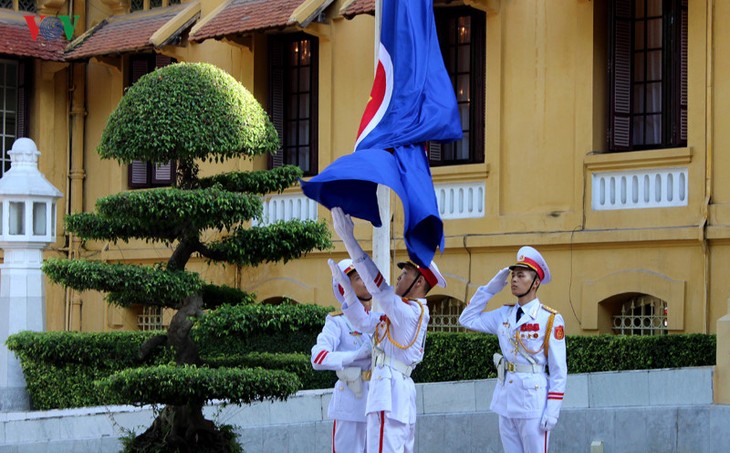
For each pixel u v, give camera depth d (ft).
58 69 98.68
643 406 56.85
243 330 48.32
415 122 44.42
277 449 57.41
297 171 51.80
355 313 41.11
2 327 73.41
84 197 99.81
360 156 38.93
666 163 68.03
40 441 55.52
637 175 69.31
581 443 57.26
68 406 71.31
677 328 66.85
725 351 56.03
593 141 71.00
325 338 44.78
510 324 46.03
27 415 57.77
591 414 57.21
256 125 50.52
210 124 49.29
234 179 51.21
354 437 44.21
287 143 86.94
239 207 48.88
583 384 57.88
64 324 98.27
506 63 75.31
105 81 98.78
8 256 73.97
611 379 57.52
